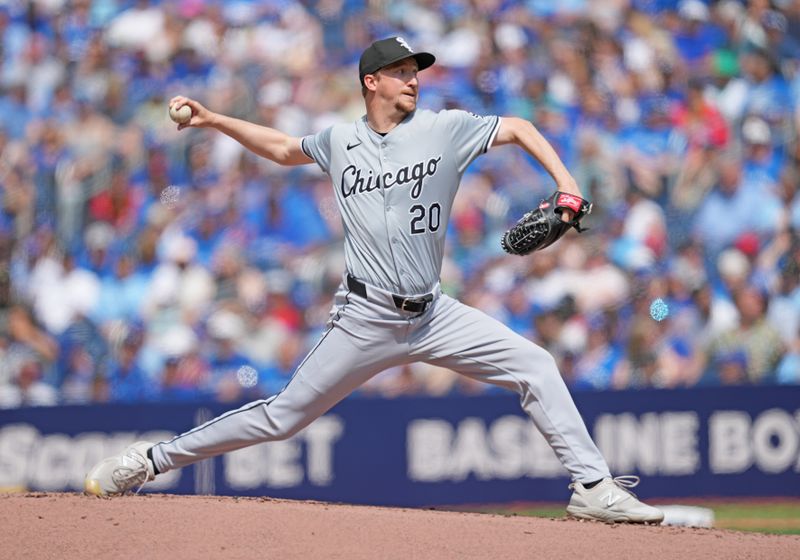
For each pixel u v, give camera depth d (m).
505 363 15.58
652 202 39.50
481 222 38.59
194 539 13.98
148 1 42.78
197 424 27.91
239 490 27.91
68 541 13.88
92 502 15.66
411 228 15.02
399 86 15.05
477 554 13.67
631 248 38.19
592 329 36.44
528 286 37.09
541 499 28.59
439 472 28.38
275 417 15.91
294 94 41.41
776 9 44.16
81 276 37.22
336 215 38.66
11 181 38.94
